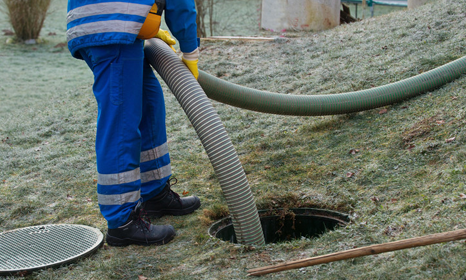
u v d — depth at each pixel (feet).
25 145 17.11
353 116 14.29
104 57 8.39
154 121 9.84
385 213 8.93
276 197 10.59
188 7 8.74
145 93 9.78
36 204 11.71
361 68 17.65
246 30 44.80
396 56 17.62
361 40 21.08
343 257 6.57
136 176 8.95
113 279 7.89
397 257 6.98
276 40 24.63
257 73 20.58
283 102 13.16
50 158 15.48
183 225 9.93
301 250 8.11
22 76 36.35
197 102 9.08
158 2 8.46
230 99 12.45
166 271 8.03
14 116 22.29
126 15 8.13
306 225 10.27
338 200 10.03
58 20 62.69
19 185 13.23
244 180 8.93
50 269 8.26
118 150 8.61
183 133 16.35
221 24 45.88
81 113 19.99
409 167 10.48
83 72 37.73
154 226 9.22
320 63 19.85
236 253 8.32
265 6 29.60
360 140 12.61
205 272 7.78
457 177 9.20
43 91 30.81
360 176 10.74
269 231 10.52
